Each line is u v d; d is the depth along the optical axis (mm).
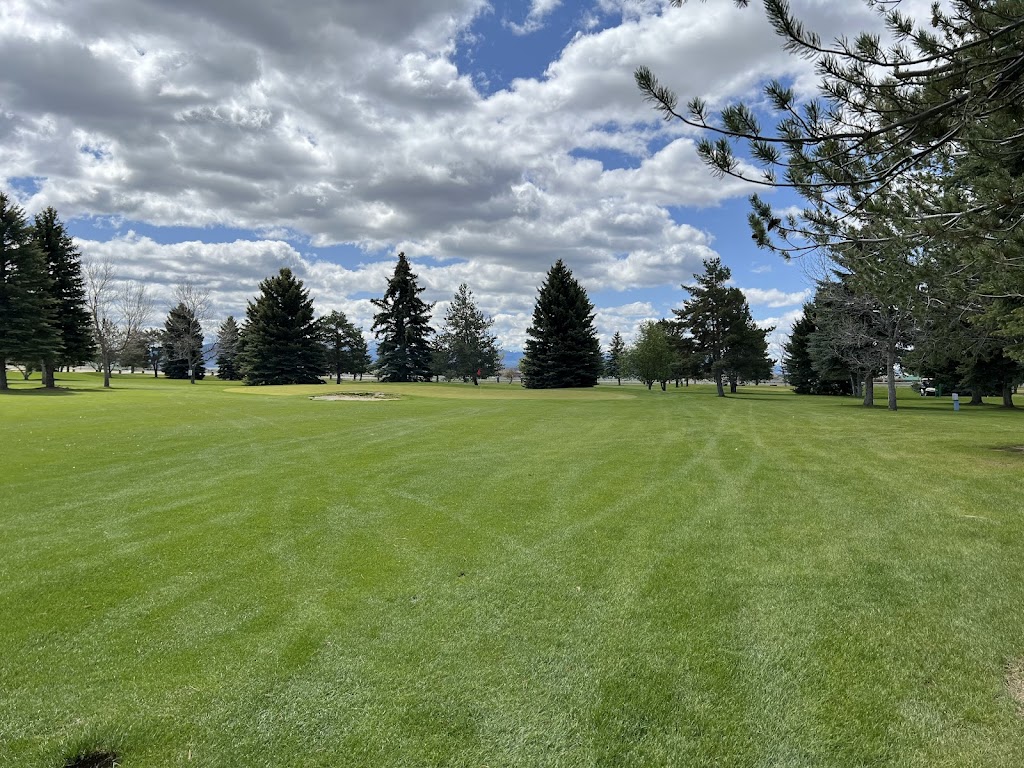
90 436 13617
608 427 17094
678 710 3064
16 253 35969
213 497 7730
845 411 25281
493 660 3559
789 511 7023
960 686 3250
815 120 4520
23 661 3527
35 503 7355
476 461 10664
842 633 3869
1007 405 29078
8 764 2660
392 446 12625
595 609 4270
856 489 8227
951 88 4262
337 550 5609
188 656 3594
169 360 79625
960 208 5371
